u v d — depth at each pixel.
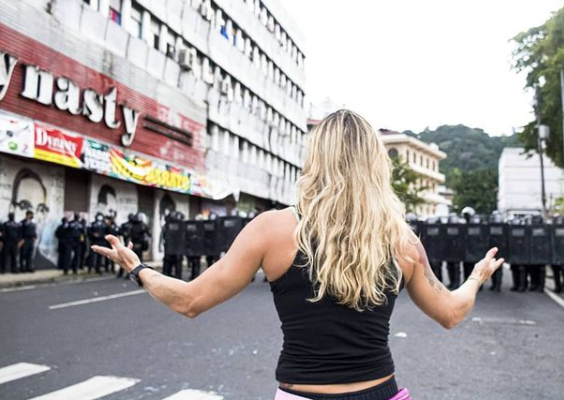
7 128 14.62
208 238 16.30
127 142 20.62
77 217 17.41
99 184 20.52
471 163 112.19
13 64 14.91
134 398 4.83
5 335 7.29
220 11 31.34
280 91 42.75
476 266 2.01
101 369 5.76
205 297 1.65
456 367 6.06
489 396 5.00
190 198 28.62
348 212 1.61
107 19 19.67
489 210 87.81
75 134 17.47
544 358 6.53
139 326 8.33
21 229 15.84
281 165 43.47
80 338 7.27
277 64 42.31
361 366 1.56
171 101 24.61
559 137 29.84
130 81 21.09
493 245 14.45
